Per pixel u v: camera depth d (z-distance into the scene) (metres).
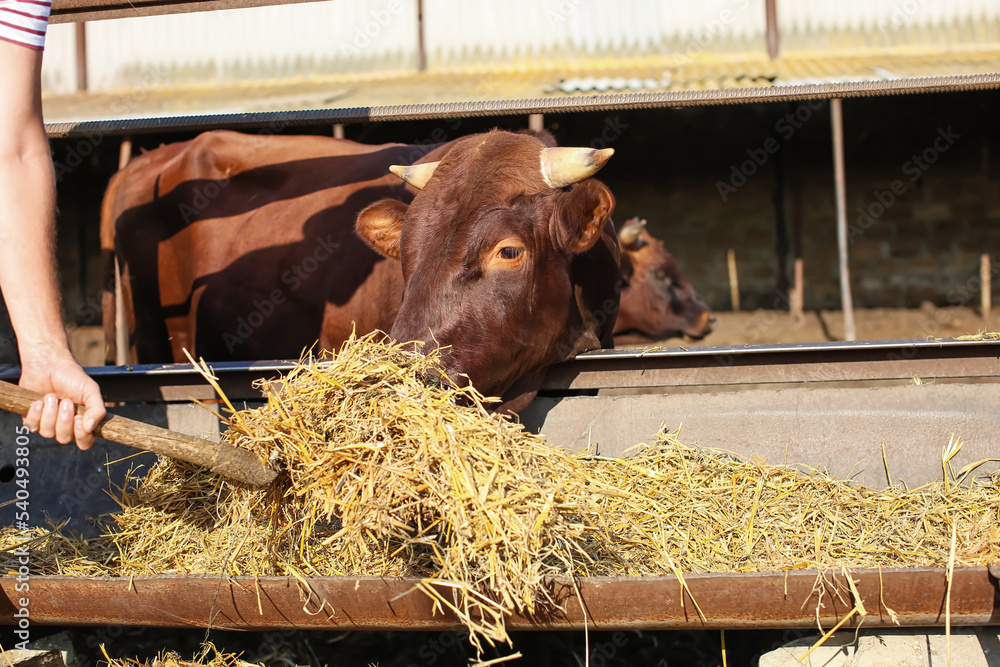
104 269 5.44
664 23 10.71
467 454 1.84
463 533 1.74
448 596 1.91
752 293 10.92
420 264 2.62
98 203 11.23
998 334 3.07
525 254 2.68
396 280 3.77
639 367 2.93
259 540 2.25
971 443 2.69
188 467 2.52
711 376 2.88
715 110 10.34
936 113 10.44
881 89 4.52
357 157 4.47
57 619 2.11
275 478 2.00
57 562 2.36
